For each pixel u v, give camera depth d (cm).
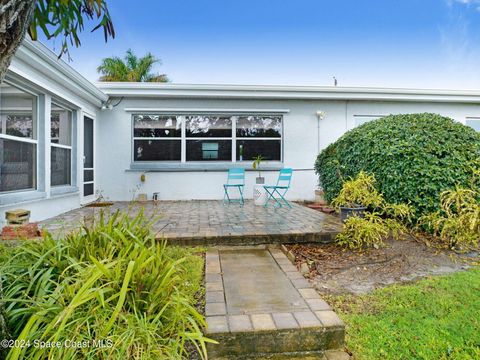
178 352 154
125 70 1448
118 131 716
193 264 275
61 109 555
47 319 140
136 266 163
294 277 255
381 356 161
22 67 384
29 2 132
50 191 475
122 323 148
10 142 400
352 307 211
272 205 632
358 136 467
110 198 715
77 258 187
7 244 241
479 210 246
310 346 173
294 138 758
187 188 735
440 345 167
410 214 365
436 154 373
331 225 395
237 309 196
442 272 274
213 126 752
